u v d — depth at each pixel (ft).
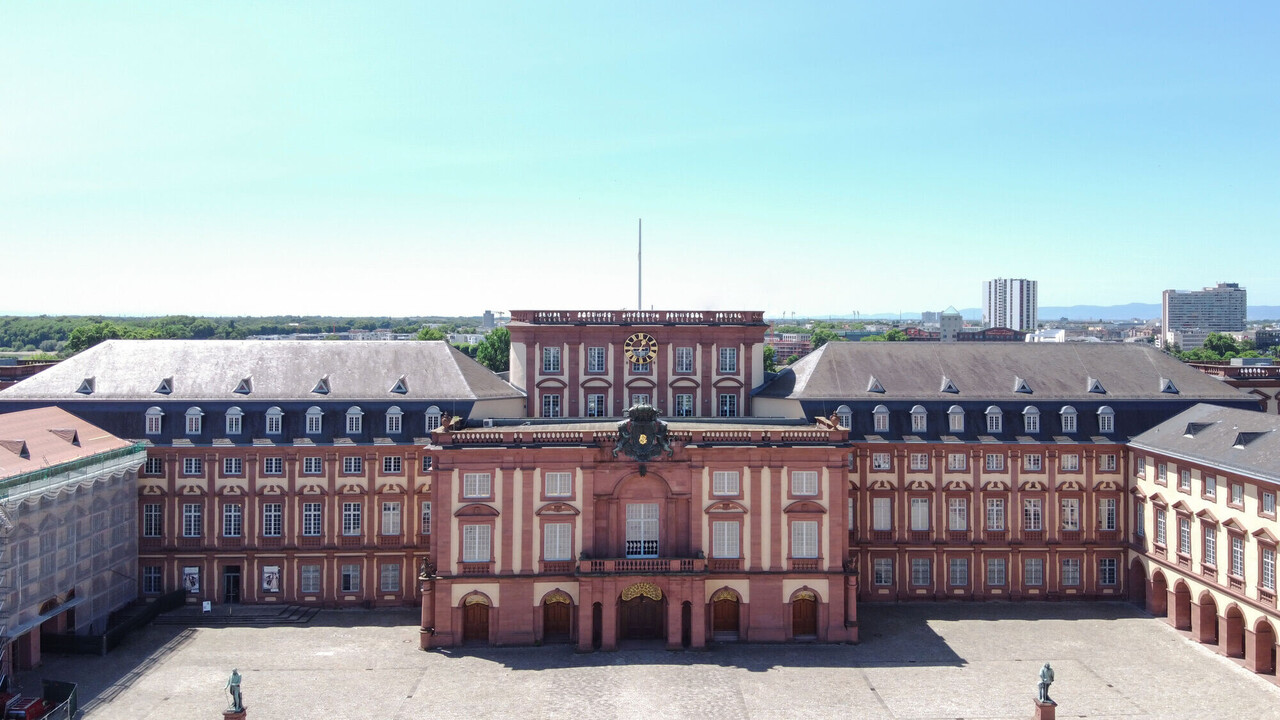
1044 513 263.90
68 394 259.19
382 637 232.73
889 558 263.90
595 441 226.38
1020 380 274.98
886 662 213.87
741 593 227.61
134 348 276.21
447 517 225.76
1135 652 220.23
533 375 284.00
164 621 243.19
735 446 226.17
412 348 281.74
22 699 181.68
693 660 215.31
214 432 256.73
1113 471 264.11
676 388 285.64
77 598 222.69
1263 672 204.95
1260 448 208.74
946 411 265.95
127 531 247.29
